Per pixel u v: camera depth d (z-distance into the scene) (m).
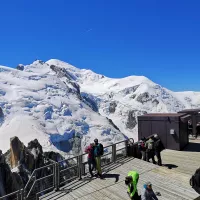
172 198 13.17
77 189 14.89
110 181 15.66
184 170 17.02
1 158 31.94
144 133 23.66
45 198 14.16
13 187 31.11
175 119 22.23
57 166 15.12
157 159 19.52
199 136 29.14
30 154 46.25
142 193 10.87
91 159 16.27
